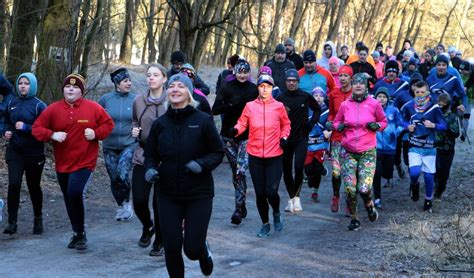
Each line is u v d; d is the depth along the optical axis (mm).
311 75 11211
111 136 8852
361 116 8414
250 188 11812
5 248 7512
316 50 41375
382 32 45250
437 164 9812
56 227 8664
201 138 5445
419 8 51281
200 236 5387
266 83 8180
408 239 7656
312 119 9453
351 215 8586
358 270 6547
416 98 9500
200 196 5430
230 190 11656
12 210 8109
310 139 10547
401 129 10062
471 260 6582
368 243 7680
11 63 12734
